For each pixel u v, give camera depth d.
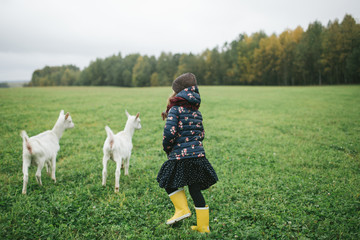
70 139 9.01
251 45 81.50
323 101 22.42
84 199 4.34
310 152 7.74
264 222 3.60
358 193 4.53
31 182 5.10
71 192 4.55
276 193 4.59
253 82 79.81
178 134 3.28
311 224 3.54
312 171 6.05
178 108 3.30
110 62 117.38
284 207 4.04
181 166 3.20
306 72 66.56
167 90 42.91
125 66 113.00
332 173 5.86
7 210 3.86
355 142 8.95
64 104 19.38
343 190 4.71
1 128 10.13
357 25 58.47
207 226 3.31
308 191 4.78
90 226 3.51
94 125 11.80
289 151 7.93
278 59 73.12
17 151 7.23
